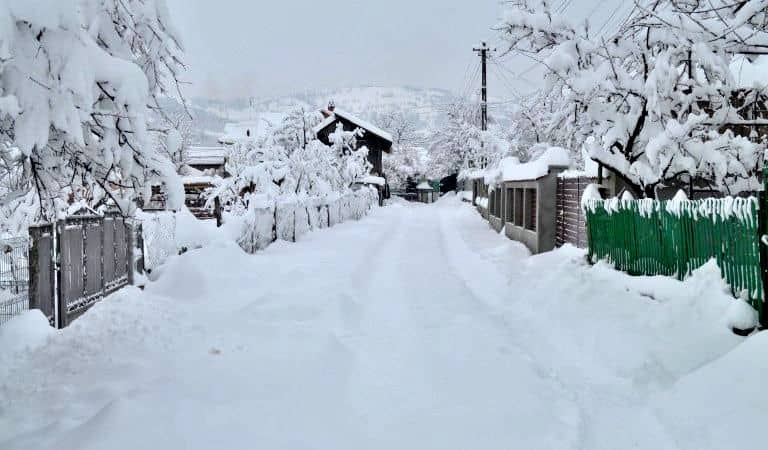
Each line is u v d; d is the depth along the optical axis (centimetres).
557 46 999
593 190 1009
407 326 780
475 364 604
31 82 443
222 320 784
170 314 804
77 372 556
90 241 829
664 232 739
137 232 1045
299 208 1939
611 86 952
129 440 389
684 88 1028
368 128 5150
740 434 400
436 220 3306
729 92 930
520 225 1838
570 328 721
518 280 1093
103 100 524
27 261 746
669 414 464
